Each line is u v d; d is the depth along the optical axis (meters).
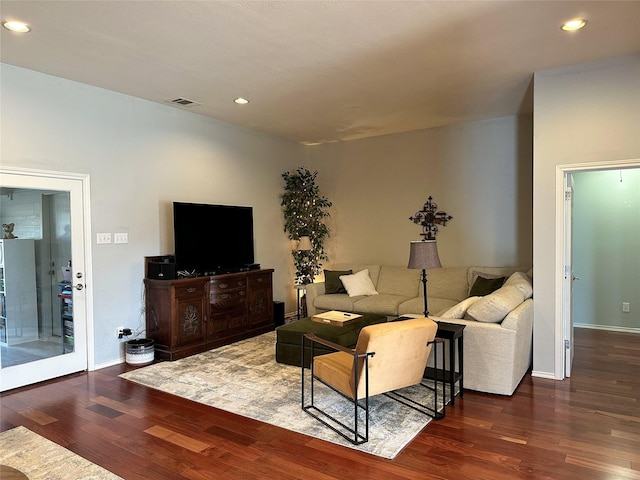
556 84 4.02
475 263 6.11
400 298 5.85
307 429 3.05
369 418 3.22
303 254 7.12
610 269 6.07
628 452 2.70
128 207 4.81
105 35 3.27
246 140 6.32
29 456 2.74
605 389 3.77
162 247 5.18
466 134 6.11
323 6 2.86
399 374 3.00
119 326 4.72
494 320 3.74
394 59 3.77
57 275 4.21
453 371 3.46
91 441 2.92
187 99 4.93
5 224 3.86
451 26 3.16
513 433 2.96
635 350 5.00
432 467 2.56
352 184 7.10
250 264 6.04
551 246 4.06
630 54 3.70
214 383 3.99
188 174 5.48
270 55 3.66
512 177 5.82
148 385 3.96
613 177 6.00
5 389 3.84
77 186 4.36
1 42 3.38
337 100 4.97
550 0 2.80
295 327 4.52
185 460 2.67
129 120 4.80
